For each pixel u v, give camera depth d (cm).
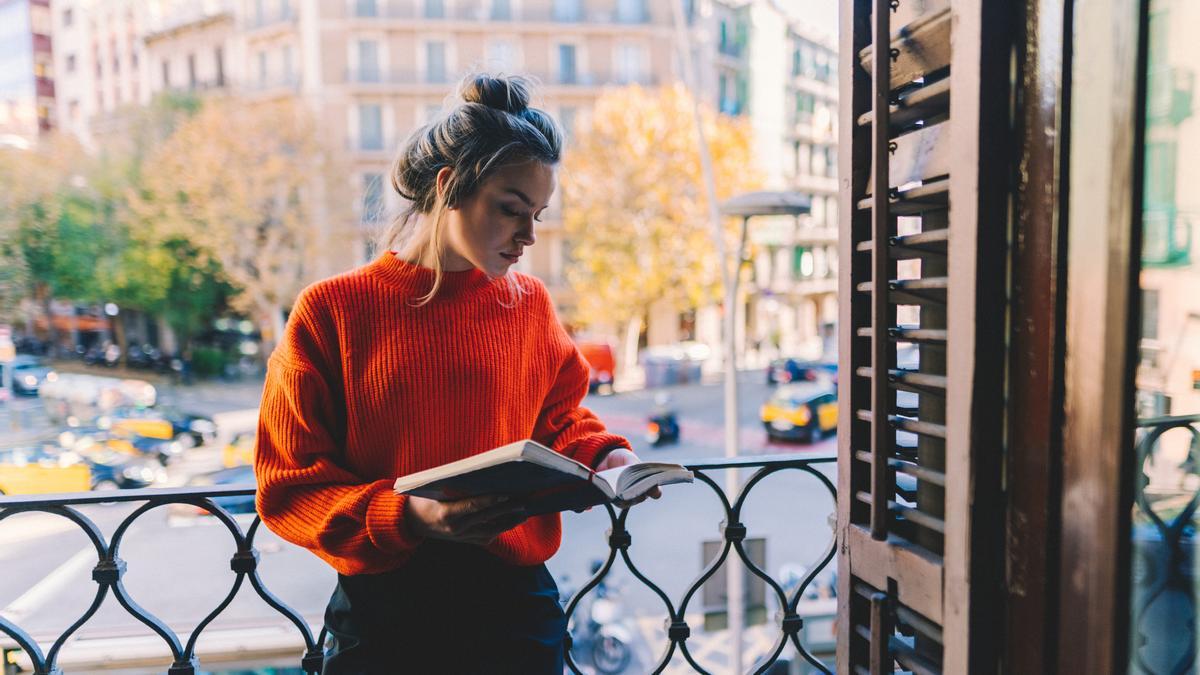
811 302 3581
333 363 103
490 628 107
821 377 2448
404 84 2953
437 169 103
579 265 2580
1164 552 94
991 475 99
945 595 103
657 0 3016
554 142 105
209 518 671
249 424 1911
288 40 2977
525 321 117
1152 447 92
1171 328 91
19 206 2409
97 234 2472
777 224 1170
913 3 110
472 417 106
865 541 118
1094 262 90
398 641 104
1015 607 99
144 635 335
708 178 921
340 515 95
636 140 2373
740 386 2591
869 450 122
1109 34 88
